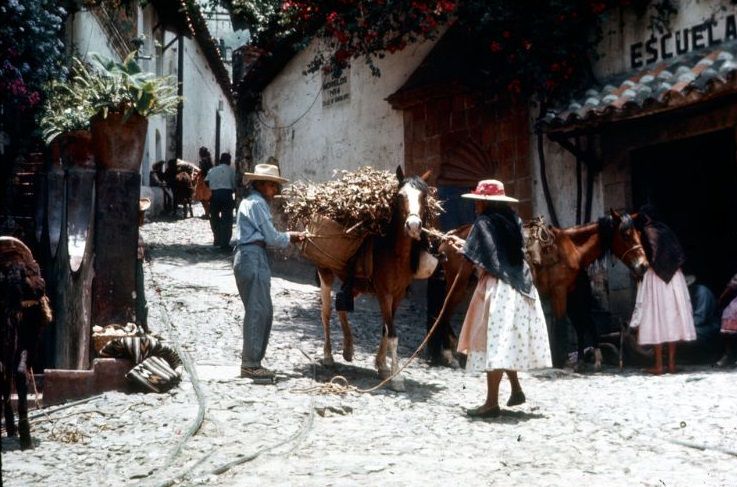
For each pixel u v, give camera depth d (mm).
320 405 7582
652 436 6598
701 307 10555
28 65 12891
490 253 7230
